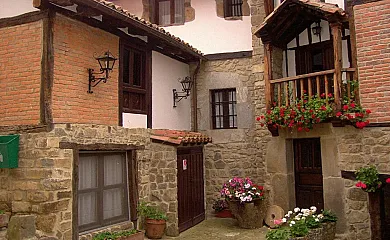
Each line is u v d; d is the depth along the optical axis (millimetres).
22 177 5262
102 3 5324
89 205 5867
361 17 6418
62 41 5441
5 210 5340
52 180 5105
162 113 7992
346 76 6535
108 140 6090
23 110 5395
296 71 7879
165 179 7164
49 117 5180
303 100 6738
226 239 6805
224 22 9336
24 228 5102
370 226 6336
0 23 5656
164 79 8148
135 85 7113
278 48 7949
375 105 6238
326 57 7516
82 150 5695
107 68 5898
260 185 8109
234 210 7707
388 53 6141
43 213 5074
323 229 6285
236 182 7750
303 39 7812
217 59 9227
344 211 6609
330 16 6398
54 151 5152
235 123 9109
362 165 6422
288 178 7574
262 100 8477
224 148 8961
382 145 6191
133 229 6508
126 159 6742
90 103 5875
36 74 5332
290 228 6121
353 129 6562
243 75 8938
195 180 8234
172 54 8438
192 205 7965
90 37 5938
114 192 6414
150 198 7207
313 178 7504
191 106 9336
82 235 5551
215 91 9344
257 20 8625
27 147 5277
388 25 6152
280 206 7598
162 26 9922
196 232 7367
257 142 8406
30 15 5418
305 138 7504
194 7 9680
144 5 10148
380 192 6340
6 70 5570
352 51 6492
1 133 5500
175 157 7137
